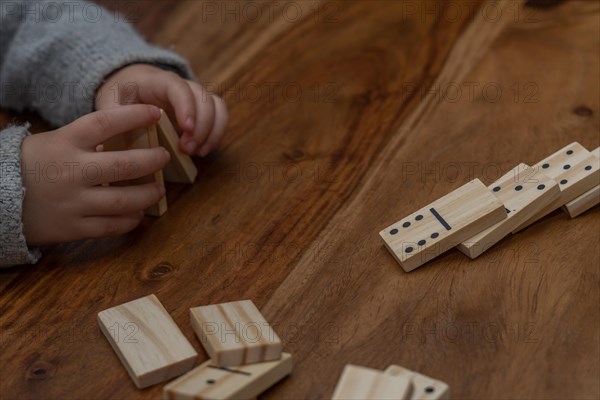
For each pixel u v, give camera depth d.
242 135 0.57
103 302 0.48
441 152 0.55
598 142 0.54
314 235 0.50
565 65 0.60
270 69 0.62
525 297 0.46
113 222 0.51
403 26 0.65
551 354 0.44
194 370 0.43
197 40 0.66
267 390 0.43
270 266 0.49
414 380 0.42
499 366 0.43
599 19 0.64
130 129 0.51
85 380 0.44
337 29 0.66
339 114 0.58
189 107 0.55
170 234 0.51
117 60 0.59
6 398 0.44
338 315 0.46
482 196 0.49
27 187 0.50
